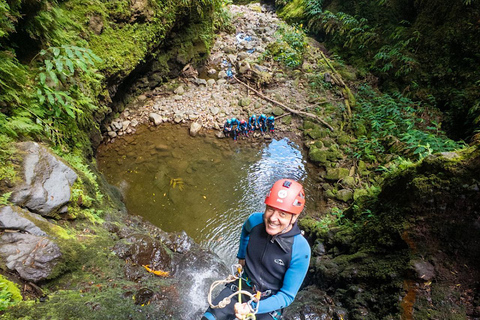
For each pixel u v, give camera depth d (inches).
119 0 317.7
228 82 454.9
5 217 141.7
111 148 349.4
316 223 262.1
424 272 150.4
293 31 556.1
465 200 151.5
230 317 93.9
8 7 178.4
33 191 159.0
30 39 222.2
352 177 326.6
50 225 157.5
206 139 375.9
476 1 393.4
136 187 307.6
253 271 91.4
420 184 163.3
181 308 152.4
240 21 596.1
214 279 190.4
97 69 284.7
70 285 143.7
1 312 115.6
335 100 434.9
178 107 410.0
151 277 174.7
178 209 288.7
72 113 221.6
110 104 359.9
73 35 265.3
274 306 86.7
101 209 217.3
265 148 371.9
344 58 515.5
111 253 172.6
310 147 368.8
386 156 340.5
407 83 435.5
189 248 222.8
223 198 303.3
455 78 401.1
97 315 129.6
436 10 430.6
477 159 152.6
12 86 196.1
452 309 138.6
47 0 229.9
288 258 86.5
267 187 319.6
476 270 144.5
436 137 343.3
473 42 390.3
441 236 156.6
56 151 211.0
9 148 163.0
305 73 472.4
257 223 92.3
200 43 459.5
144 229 241.0
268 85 454.0
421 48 437.4
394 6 495.8
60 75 226.8
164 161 340.8
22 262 134.5
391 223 176.4
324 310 159.9
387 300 153.9
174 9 380.5
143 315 138.8
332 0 584.4
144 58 366.6
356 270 175.8
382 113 396.2
